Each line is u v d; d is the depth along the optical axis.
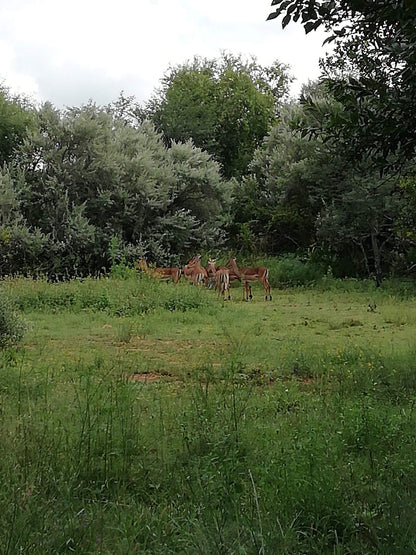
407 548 3.12
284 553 3.12
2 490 3.86
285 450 4.60
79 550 3.24
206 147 40.44
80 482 4.17
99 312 15.84
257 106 43.78
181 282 22.58
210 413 5.60
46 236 26.34
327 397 6.92
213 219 31.22
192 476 4.28
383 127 6.43
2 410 5.81
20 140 31.03
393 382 7.72
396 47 6.45
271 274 27.11
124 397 6.11
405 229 21.20
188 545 3.22
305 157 28.11
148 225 29.38
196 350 10.83
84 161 28.08
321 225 26.89
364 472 4.40
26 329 11.93
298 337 11.98
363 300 20.19
